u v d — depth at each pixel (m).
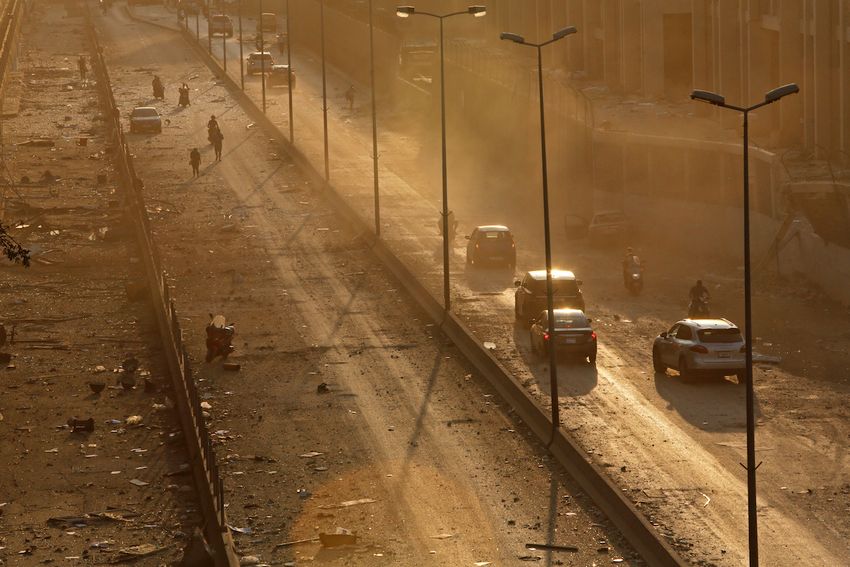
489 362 130.62
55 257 191.75
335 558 85.00
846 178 170.12
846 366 131.00
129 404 122.81
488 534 89.19
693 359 124.25
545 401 120.44
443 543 87.56
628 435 110.25
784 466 101.81
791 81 198.00
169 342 139.25
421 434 112.31
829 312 152.75
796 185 167.88
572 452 102.88
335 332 150.12
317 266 186.62
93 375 132.88
